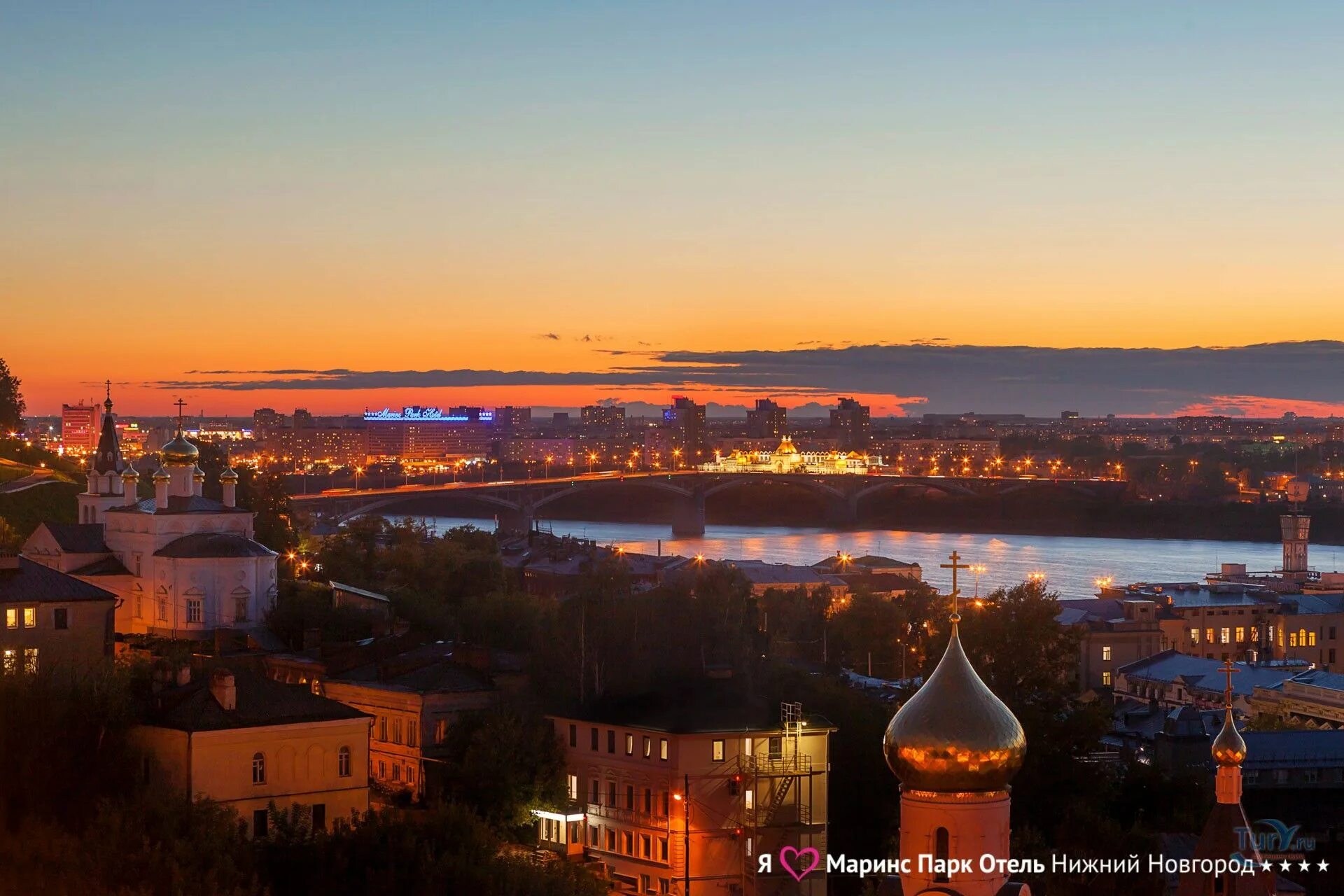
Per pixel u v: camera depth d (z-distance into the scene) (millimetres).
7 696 99875
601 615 132000
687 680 124938
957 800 49812
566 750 123062
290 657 142125
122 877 82750
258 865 89250
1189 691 191750
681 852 113625
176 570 156000
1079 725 136750
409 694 124562
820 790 117688
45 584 134250
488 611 159625
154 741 104312
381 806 117688
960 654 50938
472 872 88750
